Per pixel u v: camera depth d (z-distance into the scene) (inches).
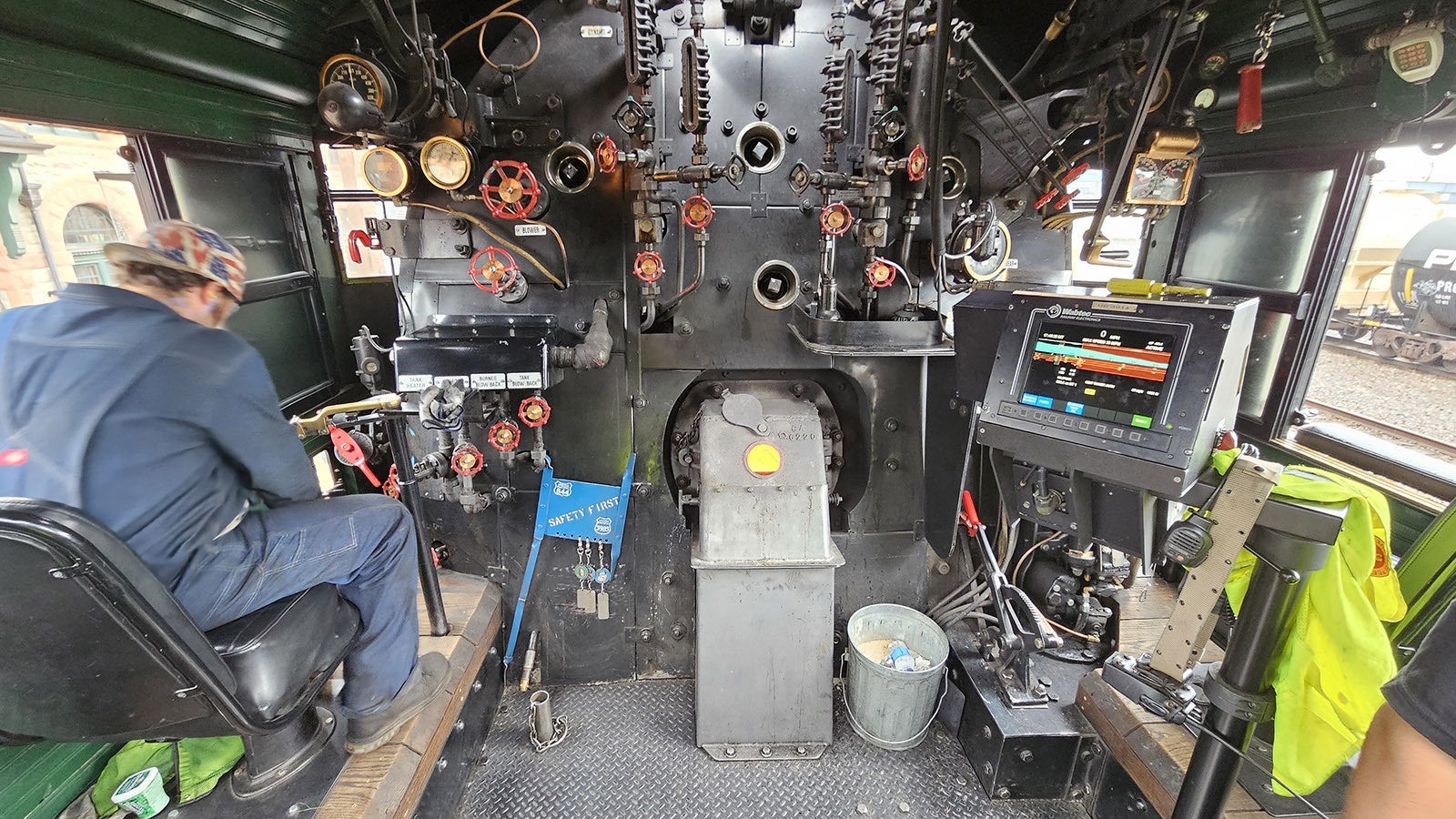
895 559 97.5
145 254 44.4
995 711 79.7
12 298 104.1
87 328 41.8
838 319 78.0
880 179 78.1
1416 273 111.3
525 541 93.9
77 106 56.7
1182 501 45.5
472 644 81.4
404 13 74.3
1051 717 78.6
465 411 80.2
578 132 83.2
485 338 78.7
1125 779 72.2
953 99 79.0
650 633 97.3
